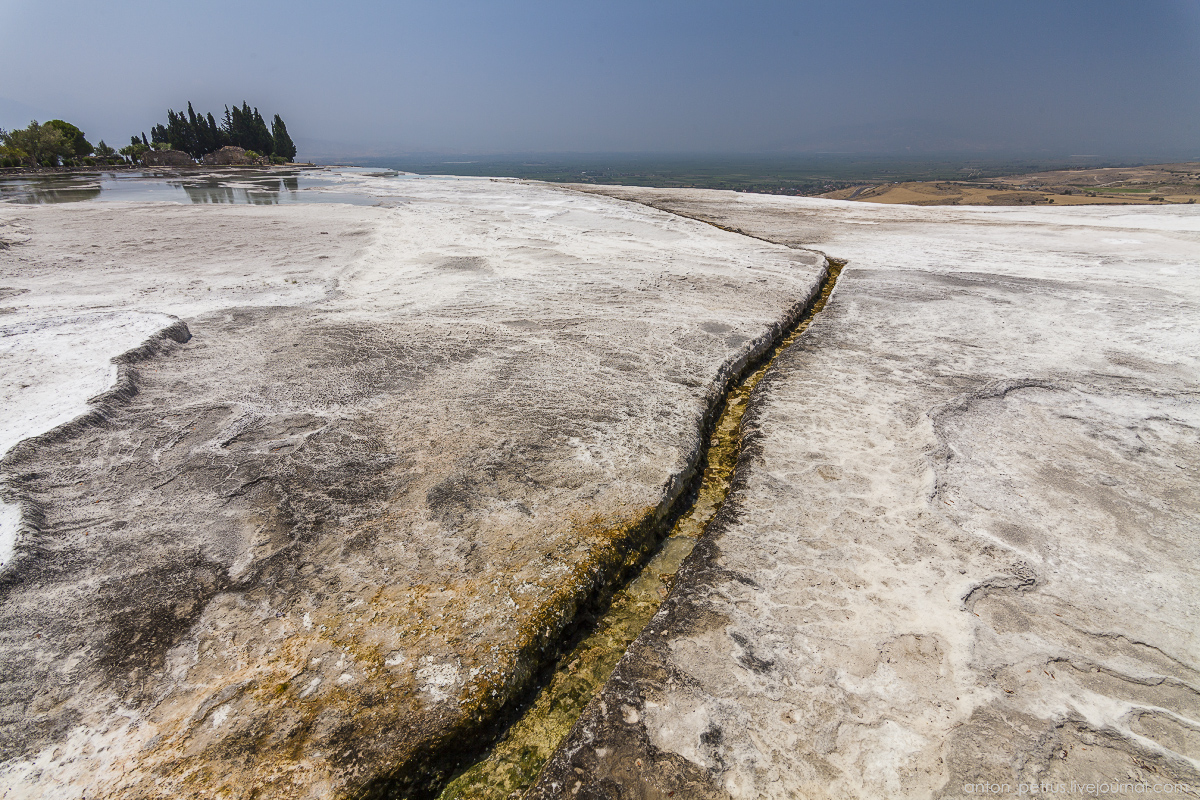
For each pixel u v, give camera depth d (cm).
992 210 1523
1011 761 195
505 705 233
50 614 254
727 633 250
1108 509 327
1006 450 387
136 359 499
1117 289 777
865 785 190
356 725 213
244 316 642
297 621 255
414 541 303
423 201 1627
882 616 257
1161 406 446
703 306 714
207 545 297
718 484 391
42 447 362
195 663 235
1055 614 256
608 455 386
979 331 622
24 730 208
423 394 467
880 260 973
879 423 425
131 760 200
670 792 191
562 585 278
